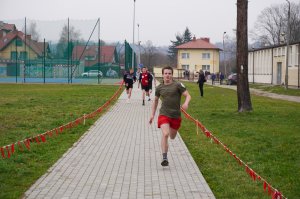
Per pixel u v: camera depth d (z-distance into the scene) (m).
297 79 48.59
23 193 7.13
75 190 7.37
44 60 52.03
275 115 18.92
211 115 19.23
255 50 65.88
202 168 9.14
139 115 19.34
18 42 59.81
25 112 19.09
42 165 9.13
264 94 39.56
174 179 8.16
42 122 15.78
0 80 56.56
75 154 10.38
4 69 61.44
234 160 9.87
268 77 59.91
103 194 7.16
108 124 16.05
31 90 37.31
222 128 15.02
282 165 9.34
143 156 10.31
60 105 23.09
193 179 8.16
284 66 53.66
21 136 12.62
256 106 24.20
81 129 14.51
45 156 10.05
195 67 102.94
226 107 23.56
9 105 22.59
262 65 62.84
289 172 8.70
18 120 16.22
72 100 26.66
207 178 8.28
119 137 13.08
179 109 9.39
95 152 10.71
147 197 7.02
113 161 9.71
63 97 29.22
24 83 51.03
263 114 19.28
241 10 19.41
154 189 7.48
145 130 14.64
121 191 7.35
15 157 9.57
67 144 11.65
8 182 7.69
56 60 56.16
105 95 31.72
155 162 9.66
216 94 36.97
